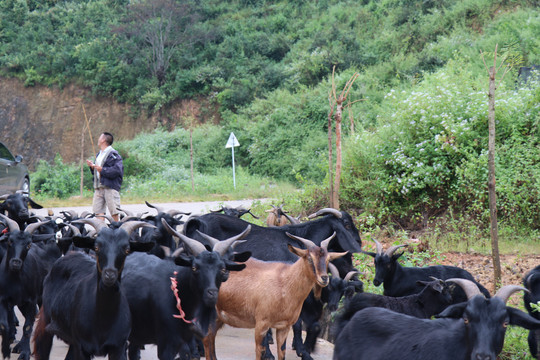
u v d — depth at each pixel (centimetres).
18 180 1977
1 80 5144
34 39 5459
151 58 5066
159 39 5100
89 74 4975
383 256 860
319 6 5350
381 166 1427
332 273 778
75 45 5312
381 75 3853
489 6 4034
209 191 2870
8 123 4978
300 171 3394
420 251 1173
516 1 3944
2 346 736
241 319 704
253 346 815
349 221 916
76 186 3362
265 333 685
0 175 1841
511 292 506
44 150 4853
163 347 630
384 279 870
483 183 1259
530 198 1248
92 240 553
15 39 5541
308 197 1527
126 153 4019
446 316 495
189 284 614
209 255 594
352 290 754
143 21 5200
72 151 4816
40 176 3441
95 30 5497
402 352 518
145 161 3812
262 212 1562
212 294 582
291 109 3831
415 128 1427
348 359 554
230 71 4753
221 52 4956
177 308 627
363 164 1465
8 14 5741
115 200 1155
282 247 848
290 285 676
